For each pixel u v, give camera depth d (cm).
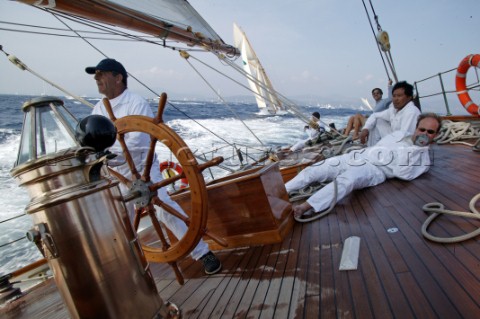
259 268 180
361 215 224
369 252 168
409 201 231
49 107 108
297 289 149
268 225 208
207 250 192
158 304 114
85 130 97
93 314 97
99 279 97
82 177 98
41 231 93
